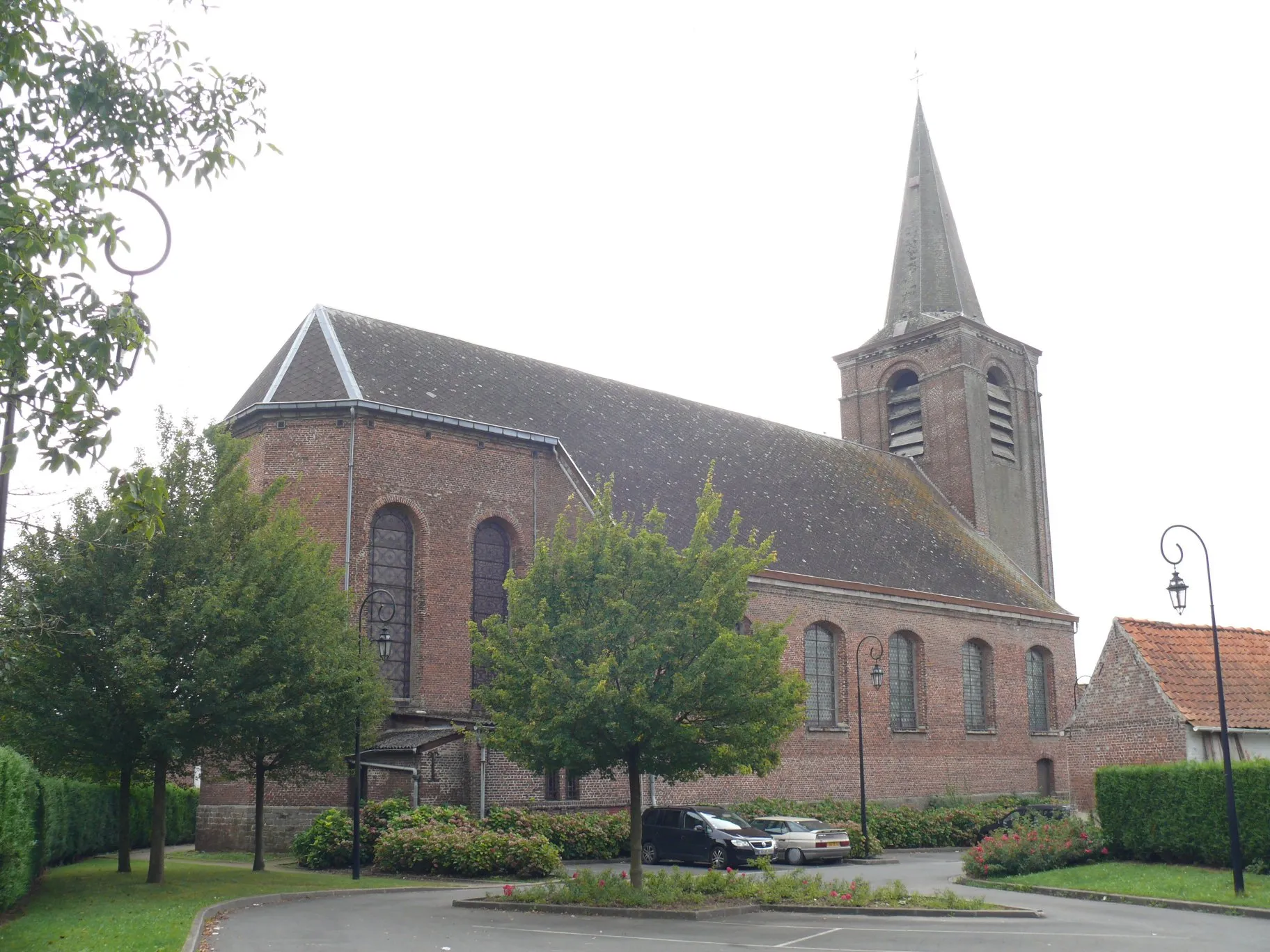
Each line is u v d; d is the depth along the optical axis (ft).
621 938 47.65
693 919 55.06
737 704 61.26
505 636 63.77
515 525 108.17
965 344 161.79
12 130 34.04
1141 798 73.51
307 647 67.62
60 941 43.37
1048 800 135.95
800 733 115.85
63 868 76.89
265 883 68.18
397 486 101.14
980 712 138.31
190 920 49.60
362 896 65.51
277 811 92.48
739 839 84.74
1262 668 86.89
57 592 62.18
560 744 59.88
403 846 78.54
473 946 44.80
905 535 142.41
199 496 67.87
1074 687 150.30
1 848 49.90
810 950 44.04
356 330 111.45
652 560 63.77
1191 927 50.98
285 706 66.69
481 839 78.79
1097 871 70.44
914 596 129.90
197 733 64.80
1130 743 82.94
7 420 31.37
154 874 65.67
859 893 60.13
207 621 63.00
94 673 63.00
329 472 98.99
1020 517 163.94
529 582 64.80
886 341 167.84
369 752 91.86
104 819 91.15
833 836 92.07
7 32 32.24
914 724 129.59
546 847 78.95
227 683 62.90
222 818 96.48
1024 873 73.87
